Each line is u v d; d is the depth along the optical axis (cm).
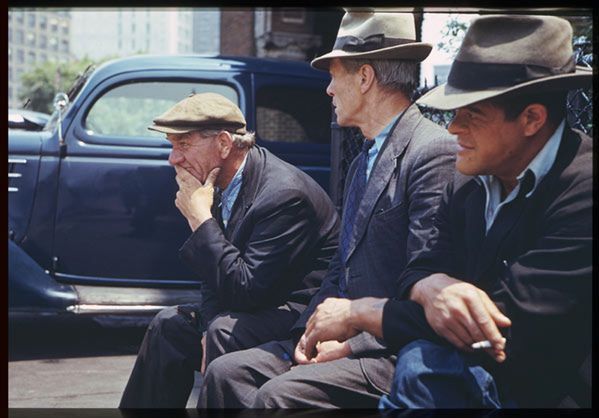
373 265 227
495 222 200
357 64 241
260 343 248
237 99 481
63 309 430
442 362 191
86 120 475
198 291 463
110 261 471
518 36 197
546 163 196
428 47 238
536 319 187
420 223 218
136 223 471
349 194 246
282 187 257
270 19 1180
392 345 204
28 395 334
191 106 266
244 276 249
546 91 195
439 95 205
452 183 215
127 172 471
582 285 186
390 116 239
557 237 190
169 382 257
